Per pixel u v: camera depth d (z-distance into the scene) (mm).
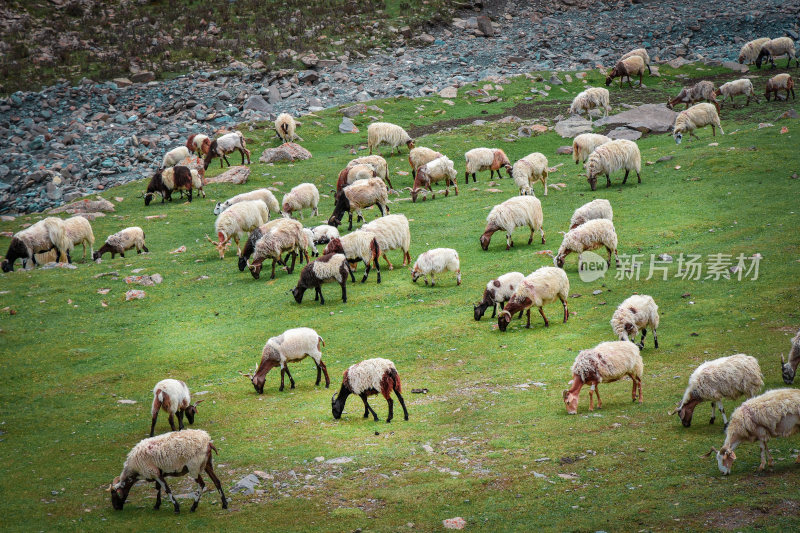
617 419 15062
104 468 14633
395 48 75625
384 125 46312
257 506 12336
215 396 18734
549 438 14391
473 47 74688
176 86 64938
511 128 51250
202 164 45250
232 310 25656
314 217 36750
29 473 14461
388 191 40594
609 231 25609
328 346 21844
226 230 31359
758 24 72625
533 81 62375
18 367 21250
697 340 19328
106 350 22547
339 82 66125
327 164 46281
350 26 79500
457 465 13531
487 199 37375
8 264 31203
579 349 19750
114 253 33312
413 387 18484
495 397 17219
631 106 53562
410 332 22359
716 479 11867
